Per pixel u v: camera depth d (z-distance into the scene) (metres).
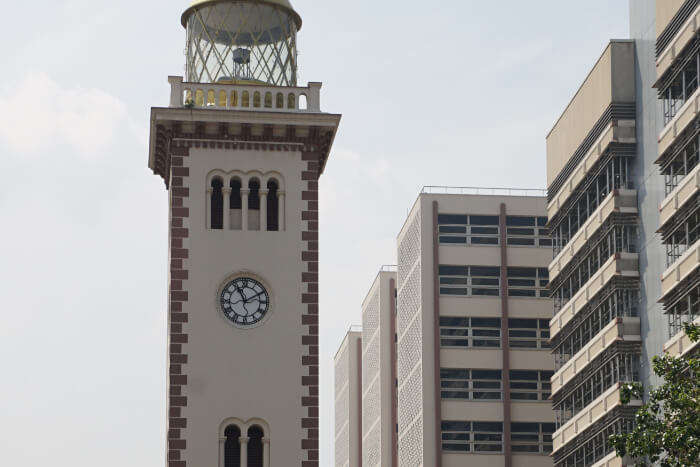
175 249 102.19
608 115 141.50
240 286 102.25
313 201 103.94
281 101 104.88
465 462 196.25
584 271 154.25
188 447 99.06
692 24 120.62
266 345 101.25
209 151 103.81
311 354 101.38
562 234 165.38
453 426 197.38
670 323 127.31
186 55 109.62
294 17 109.81
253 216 103.62
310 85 105.12
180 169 103.19
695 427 81.50
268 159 104.06
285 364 101.06
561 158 162.75
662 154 128.62
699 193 119.25
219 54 107.19
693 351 117.38
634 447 84.12
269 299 102.19
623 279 137.75
